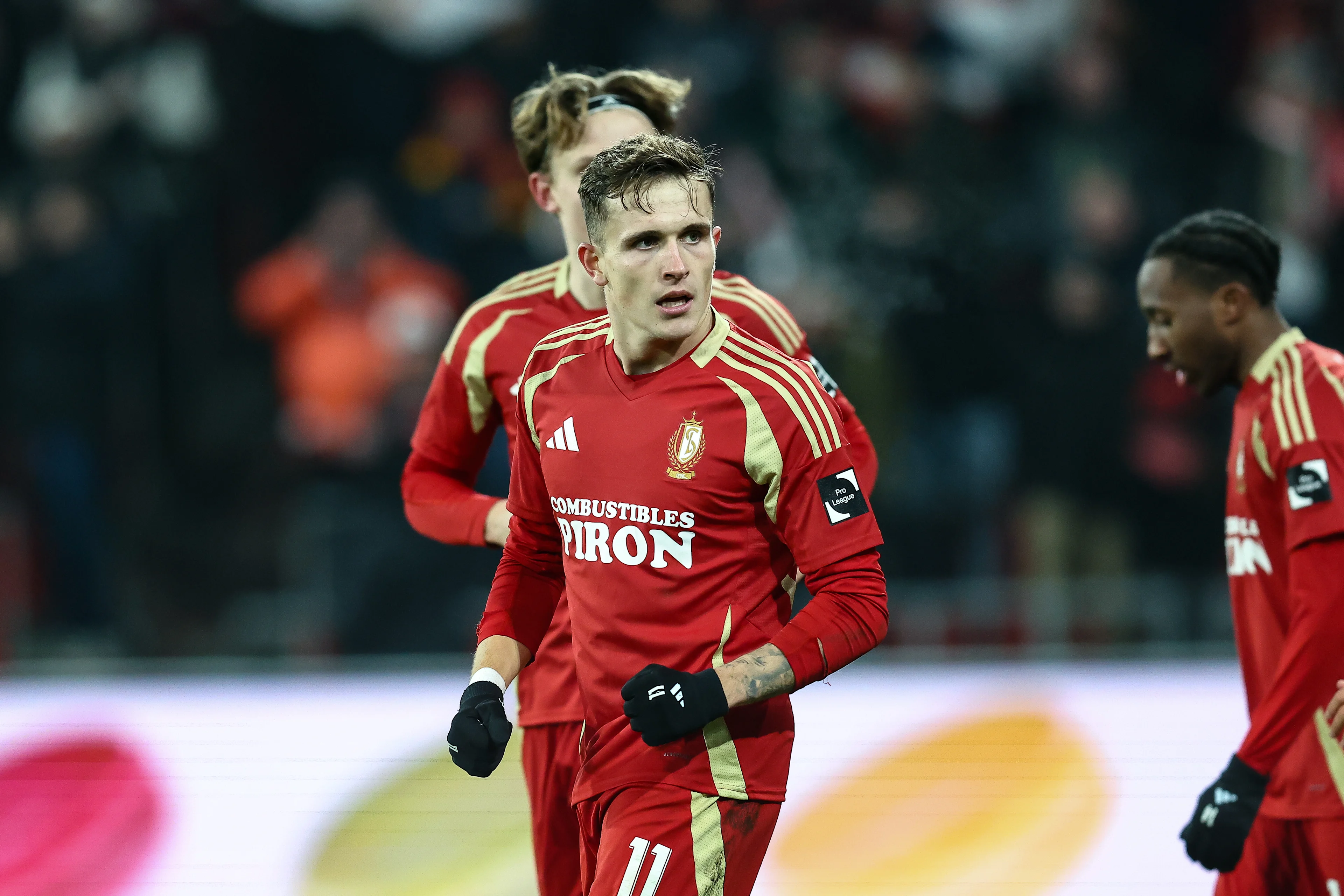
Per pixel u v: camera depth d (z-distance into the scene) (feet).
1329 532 35.68
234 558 86.74
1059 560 86.99
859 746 58.39
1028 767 58.03
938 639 74.84
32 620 84.64
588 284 40.55
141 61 93.20
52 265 88.38
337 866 57.06
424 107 97.86
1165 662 62.28
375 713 59.98
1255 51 102.63
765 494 31.76
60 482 86.99
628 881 32.07
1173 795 57.00
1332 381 37.27
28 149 92.17
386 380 89.35
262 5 95.30
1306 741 37.93
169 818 57.93
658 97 41.11
